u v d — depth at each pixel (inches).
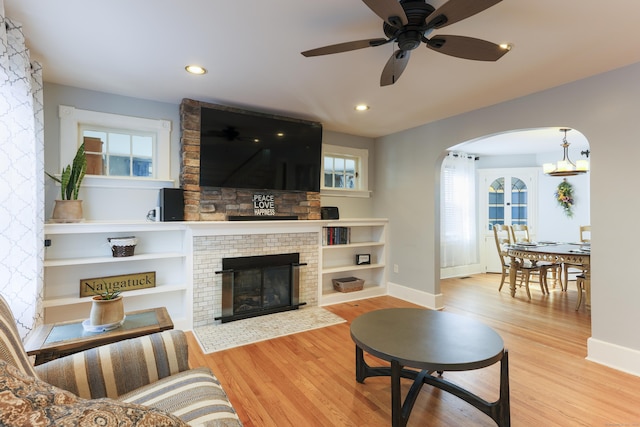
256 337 119.0
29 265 78.7
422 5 61.2
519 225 235.0
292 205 155.3
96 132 121.0
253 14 71.2
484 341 72.7
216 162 131.6
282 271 150.8
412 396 73.7
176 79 107.5
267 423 72.1
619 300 96.5
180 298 133.0
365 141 188.4
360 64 95.9
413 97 122.3
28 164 77.9
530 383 88.1
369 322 85.2
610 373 93.4
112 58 92.5
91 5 67.6
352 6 68.3
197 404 48.5
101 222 109.7
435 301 155.5
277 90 116.5
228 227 134.0
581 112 104.6
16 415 21.8
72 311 114.0
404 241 172.2
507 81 106.7
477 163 257.9
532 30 76.5
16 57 72.6
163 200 119.4
